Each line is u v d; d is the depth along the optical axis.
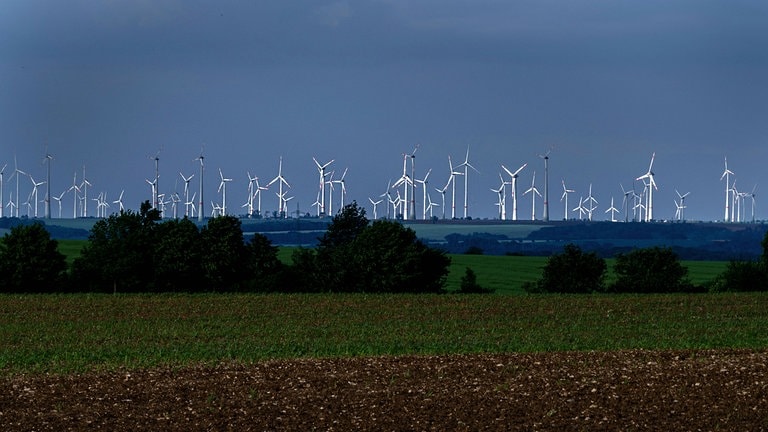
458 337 109.50
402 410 69.19
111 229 177.88
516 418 67.06
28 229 168.88
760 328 119.19
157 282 171.00
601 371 81.44
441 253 179.25
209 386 76.69
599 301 147.75
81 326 119.00
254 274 174.88
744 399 71.38
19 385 77.19
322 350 98.50
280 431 64.81
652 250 180.88
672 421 66.25
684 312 135.75
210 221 175.25
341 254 175.38
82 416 68.25
